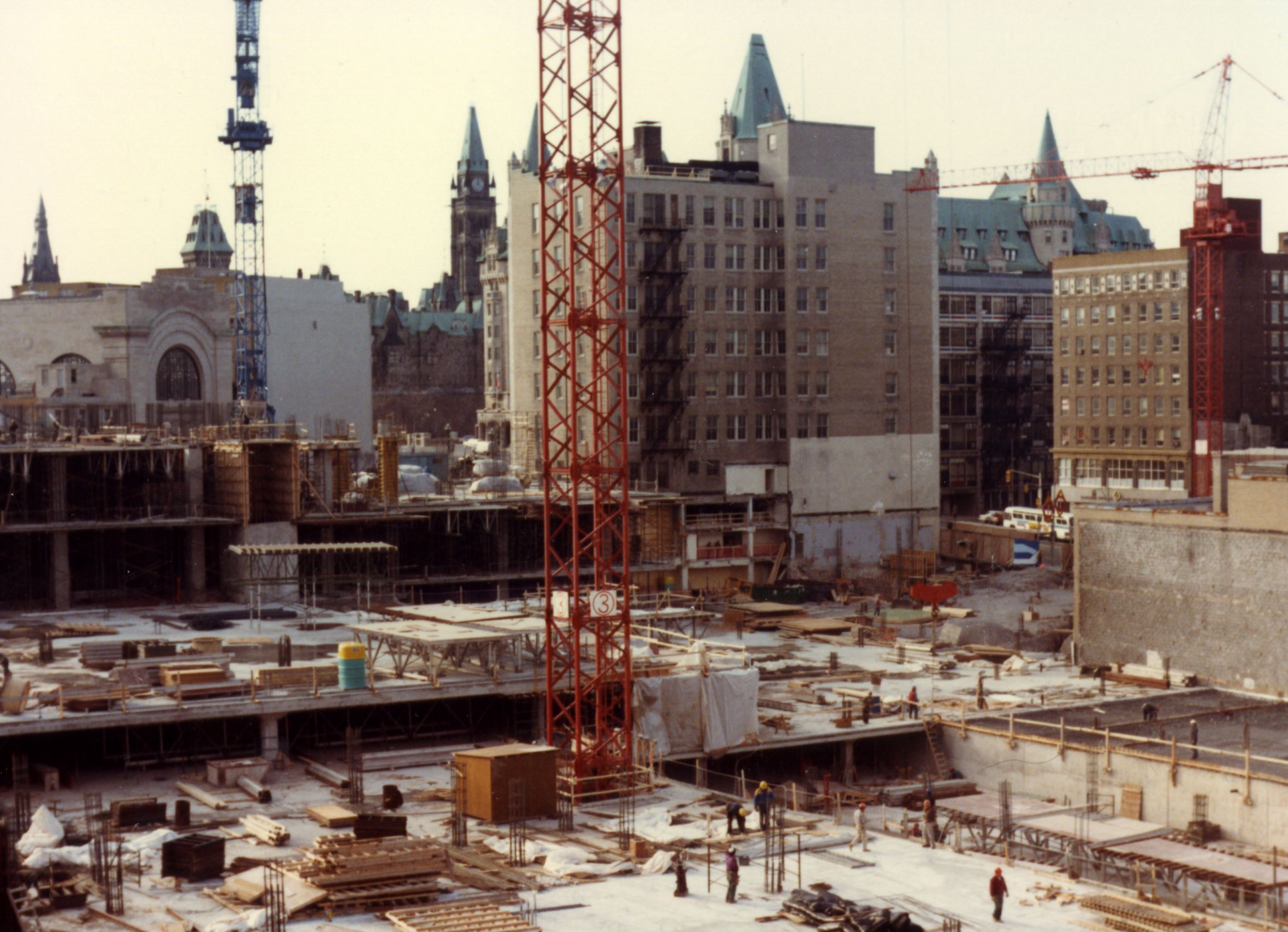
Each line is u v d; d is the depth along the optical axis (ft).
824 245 482.69
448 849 190.19
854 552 490.49
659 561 431.02
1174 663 309.22
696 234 466.70
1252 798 221.25
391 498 395.75
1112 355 575.38
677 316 462.19
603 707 233.35
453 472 558.97
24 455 339.57
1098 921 177.27
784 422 479.00
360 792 212.02
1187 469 552.00
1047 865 208.13
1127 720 268.82
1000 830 223.92
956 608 400.06
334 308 602.03
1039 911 181.57
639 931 164.76
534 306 488.85
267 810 206.80
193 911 162.71
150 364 433.48
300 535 374.22
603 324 231.09
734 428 474.90
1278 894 187.52
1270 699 288.10
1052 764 248.11
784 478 478.59
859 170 488.85
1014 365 654.94
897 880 191.72
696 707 248.73
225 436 381.60
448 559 403.75
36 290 492.54
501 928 157.58
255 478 359.05
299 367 592.60
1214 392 552.82
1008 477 628.69
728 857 176.24
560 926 165.89
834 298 485.15
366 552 348.79
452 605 300.20
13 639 291.79
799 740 254.68
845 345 487.20
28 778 210.79
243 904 164.04
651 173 483.10
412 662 262.88
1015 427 652.89
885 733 262.47
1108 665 322.34
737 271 474.08
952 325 644.27
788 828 214.28
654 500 426.51
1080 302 583.58
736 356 474.90
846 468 488.85
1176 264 555.28
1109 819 227.40
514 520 409.49
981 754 259.39
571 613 231.30
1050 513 512.63
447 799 215.92
